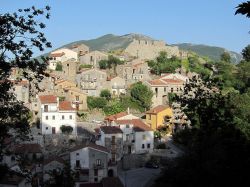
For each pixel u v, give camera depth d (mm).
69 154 95562
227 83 135500
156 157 101312
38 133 109812
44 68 31078
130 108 133125
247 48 159500
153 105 135750
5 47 28609
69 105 114125
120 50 196375
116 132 102750
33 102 117312
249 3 19672
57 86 134000
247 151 32438
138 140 107062
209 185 32062
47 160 89250
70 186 45844
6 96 30953
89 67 158500
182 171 34875
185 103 38094
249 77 136500
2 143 31609
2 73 30016
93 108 131625
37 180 77812
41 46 29562
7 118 31938
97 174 93250
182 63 168875
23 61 29484
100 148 95312
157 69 160875
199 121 37812
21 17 28891
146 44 187250
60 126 110500
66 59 162000
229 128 36094
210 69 166250
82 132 117312
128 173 94562
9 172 33344
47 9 29469
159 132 114188
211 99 38062
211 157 32719
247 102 65625
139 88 133875
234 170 30703
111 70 160000
